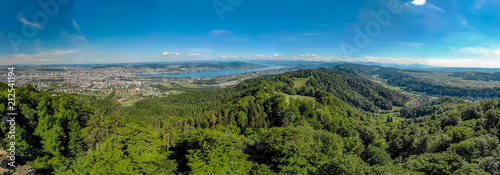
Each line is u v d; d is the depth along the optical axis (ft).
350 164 141.49
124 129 147.43
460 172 126.52
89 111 246.47
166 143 180.96
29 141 170.19
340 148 182.39
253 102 363.56
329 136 190.08
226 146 158.61
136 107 594.24
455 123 315.78
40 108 188.03
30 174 149.59
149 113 513.45
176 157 188.65
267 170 154.20
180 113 492.54
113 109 504.84
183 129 293.23
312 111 325.62
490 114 271.28
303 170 144.46
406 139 224.53
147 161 136.46
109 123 184.03
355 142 204.44
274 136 186.19
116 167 124.26
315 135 194.70
